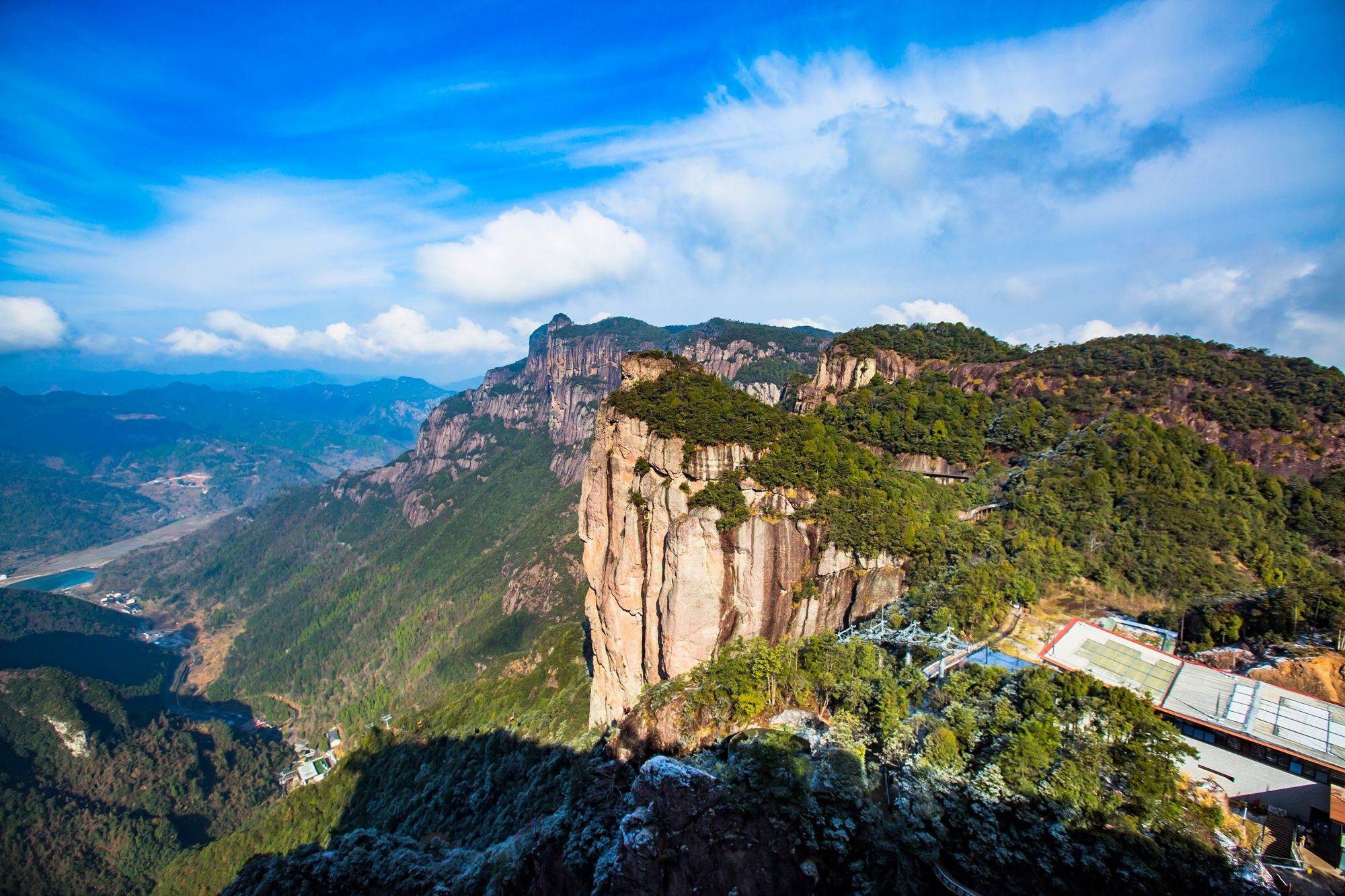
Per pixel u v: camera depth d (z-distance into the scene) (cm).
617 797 5950
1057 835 3881
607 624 8788
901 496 8575
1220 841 3834
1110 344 13288
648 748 6316
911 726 5053
